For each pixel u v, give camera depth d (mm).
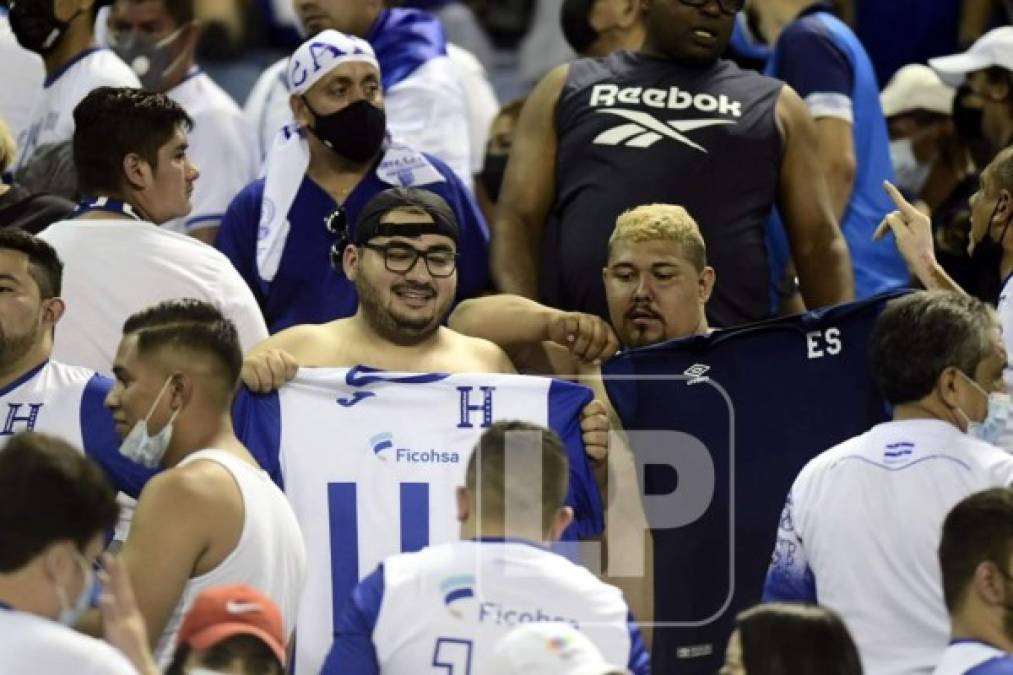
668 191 19500
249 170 23344
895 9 26516
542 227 20359
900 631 14680
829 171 22109
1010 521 13219
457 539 16156
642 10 21906
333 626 16062
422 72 22766
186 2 23578
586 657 11773
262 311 19781
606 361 17250
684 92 19953
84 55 21938
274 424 16328
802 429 16969
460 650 13227
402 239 16953
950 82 22938
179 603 14281
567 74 20391
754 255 19500
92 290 17391
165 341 14766
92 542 12461
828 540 14953
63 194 21219
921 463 14891
